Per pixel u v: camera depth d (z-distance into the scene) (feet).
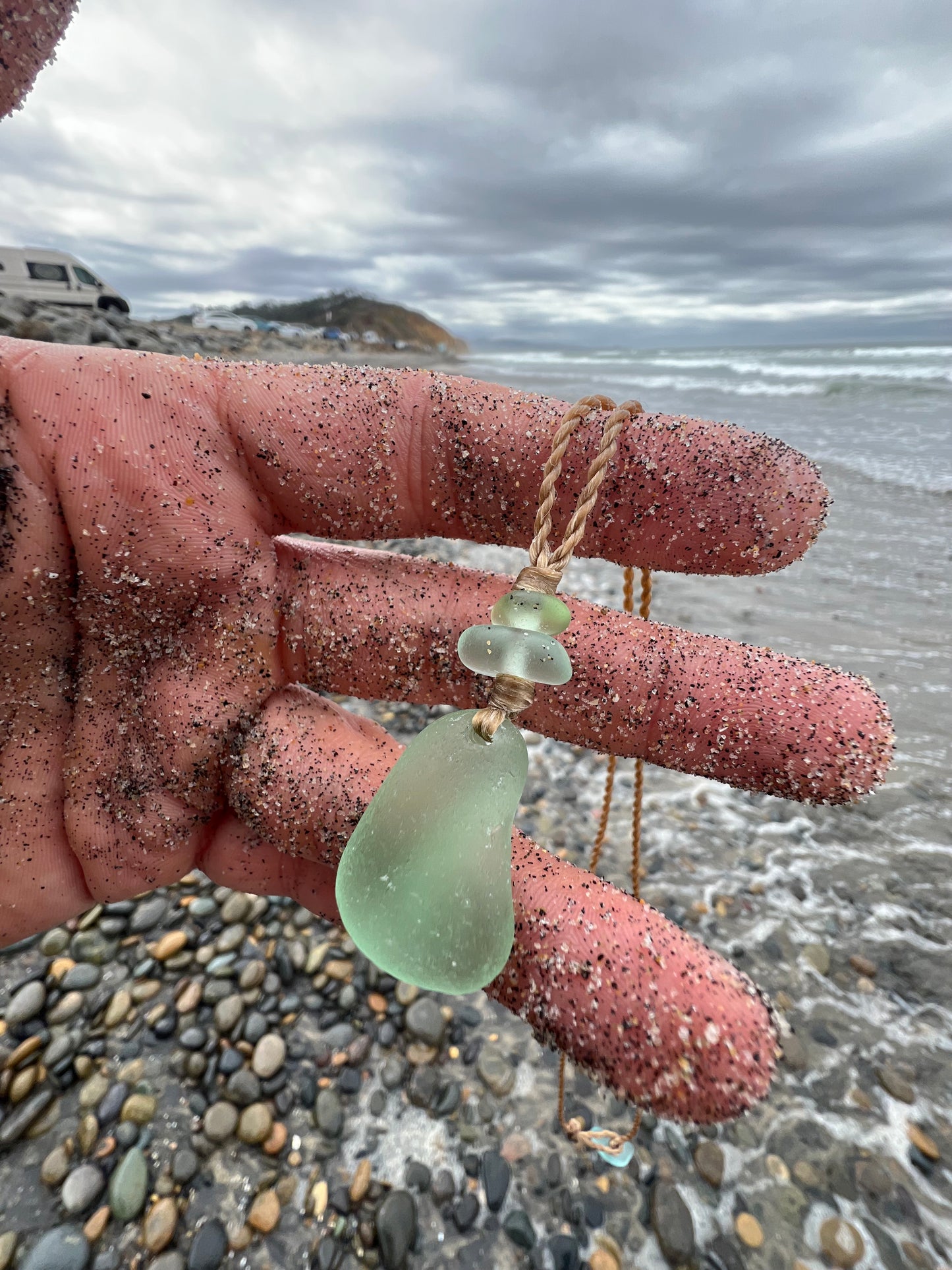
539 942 0.27
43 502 0.30
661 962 0.26
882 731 0.29
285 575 0.33
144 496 0.30
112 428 0.30
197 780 0.32
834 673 0.30
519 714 0.32
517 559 1.31
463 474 0.32
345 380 0.32
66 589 0.31
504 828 0.25
